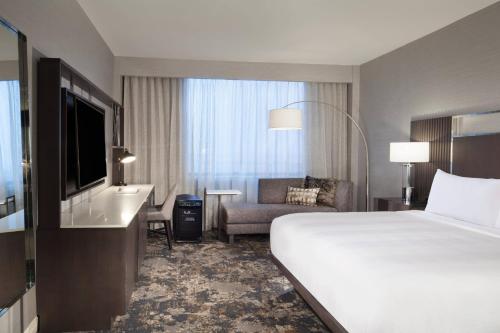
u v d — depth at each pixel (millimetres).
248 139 6445
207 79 6297
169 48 5477
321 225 3314
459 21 4320
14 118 2166
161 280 3893
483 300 2008
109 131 5289
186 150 6266
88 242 2768
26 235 2357
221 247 5238
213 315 3102
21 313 2461
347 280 2270
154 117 6121
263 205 5777
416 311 1969
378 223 3410
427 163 4766
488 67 3938
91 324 2787
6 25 2068
